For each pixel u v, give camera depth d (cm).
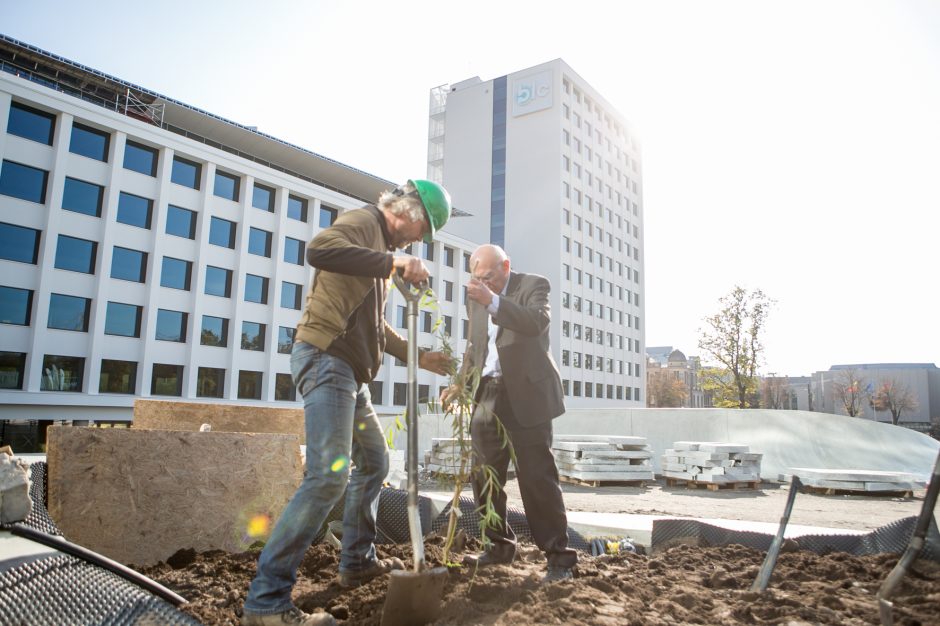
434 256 4481
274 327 3441
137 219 3014
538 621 220
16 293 2642
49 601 208
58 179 2738
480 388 334
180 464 364
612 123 6938
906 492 1002
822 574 288
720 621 223
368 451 294
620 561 346
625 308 6850
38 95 2678
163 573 321
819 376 12900
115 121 2903
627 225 7094
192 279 3173
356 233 256
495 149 6253
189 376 3095
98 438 341
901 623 212
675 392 10606
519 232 5969
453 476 300
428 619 220
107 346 2855
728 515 734
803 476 1078
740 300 3731
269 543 233
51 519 308
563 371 5659
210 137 3709
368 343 264
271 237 3531
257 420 635
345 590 282
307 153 3894
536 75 6091
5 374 2583
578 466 1148
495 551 329
